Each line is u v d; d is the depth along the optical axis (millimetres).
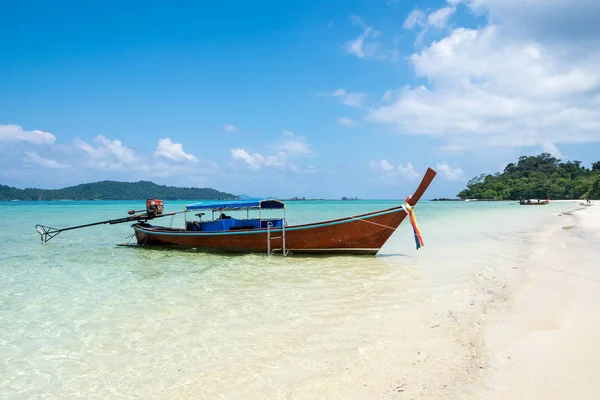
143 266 14930
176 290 11062
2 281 12516
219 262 15547
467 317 7883
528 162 180375
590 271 11414
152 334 7656
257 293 10500
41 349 7109
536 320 7340
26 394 5570
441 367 5695
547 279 10766
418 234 15125
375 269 13508
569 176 154625
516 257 14836
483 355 5969
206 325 8031
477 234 24016
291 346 6777
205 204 17828
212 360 6371
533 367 5391
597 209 53469
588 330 6578
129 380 5855
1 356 6848
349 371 5742
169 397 5324
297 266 14367
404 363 5902
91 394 5520
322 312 8617
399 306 8914
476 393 4855
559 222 32344
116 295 10656
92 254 17906
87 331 7945
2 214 53281
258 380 5629
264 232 16609
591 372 5113
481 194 167750
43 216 48312
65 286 11773
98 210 67562
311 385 5395
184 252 18125
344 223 15695
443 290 10305
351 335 7160
